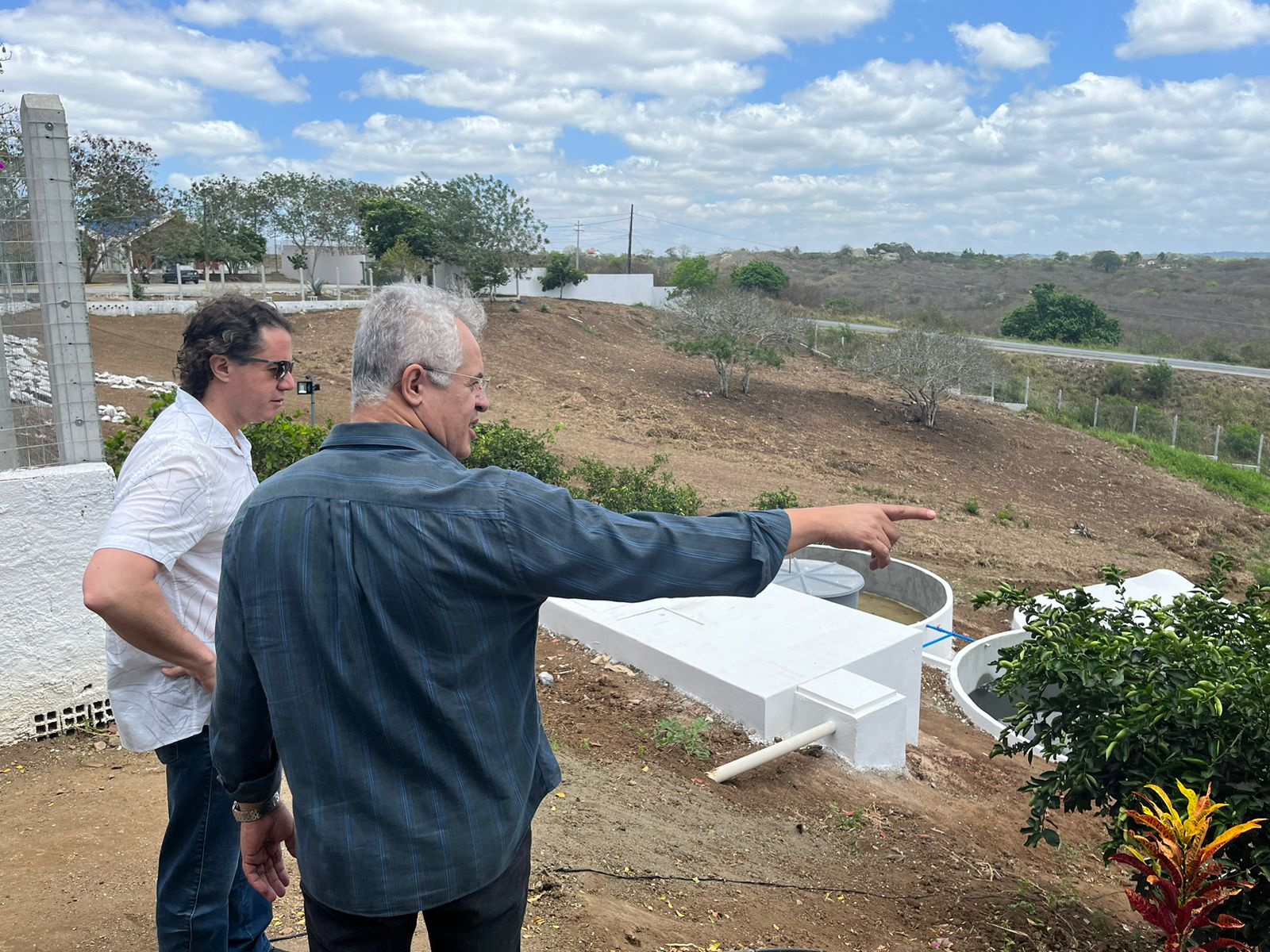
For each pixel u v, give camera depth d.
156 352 23.95
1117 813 3.71
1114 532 22.27
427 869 1.53
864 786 5.40
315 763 1.52
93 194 30.67
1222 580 4.07
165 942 2.43
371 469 1.56
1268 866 3.08
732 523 1.62
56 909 3.09
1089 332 52.62
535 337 33.31
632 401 27.45
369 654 1.50
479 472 1.58
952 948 3.71
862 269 102.12
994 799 5.90
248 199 41.44
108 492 4.37
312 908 1.64
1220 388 38.09
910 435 28.25
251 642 1.53
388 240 39.81
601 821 4.30
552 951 3.10
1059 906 4.22
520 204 40.09
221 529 2.34
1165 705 3.26
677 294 43.19
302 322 30.77
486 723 1.56
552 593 1.54
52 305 4.28
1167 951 2.64
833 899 4.02
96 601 2.03
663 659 6.19
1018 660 3.79
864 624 6.86
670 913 3.59
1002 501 23.62
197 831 2.39
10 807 3.78
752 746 5.52
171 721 2.31
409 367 1.64
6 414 4.23
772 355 29.94
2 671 4.22
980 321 71.50
